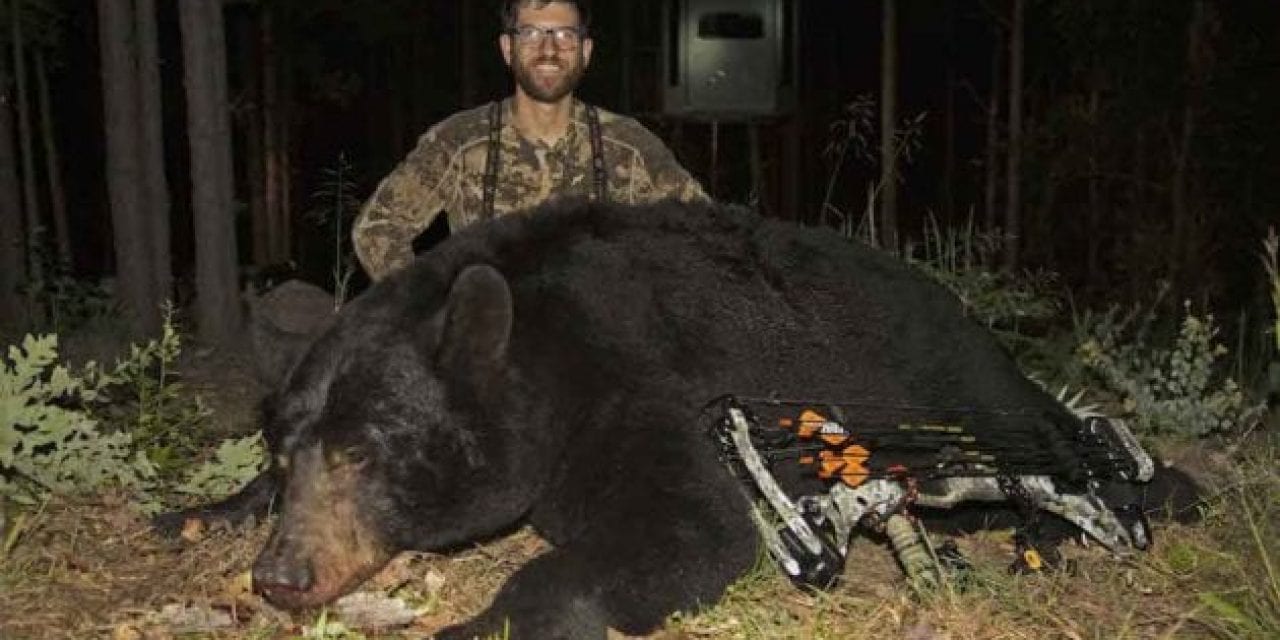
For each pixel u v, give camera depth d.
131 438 5.21
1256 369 8.38
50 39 16.11
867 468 4.46
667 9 18.12
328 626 4.05
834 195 24.69
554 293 4.30
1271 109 17.73
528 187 5.42
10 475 5.23
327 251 22.22
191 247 21.30
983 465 4.58
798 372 4.59
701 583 4.05
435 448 3.98
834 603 4.34
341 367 4.01
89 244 22.53
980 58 25.89
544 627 3.86
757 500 4.59
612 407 4.19
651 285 4.45
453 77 24.69
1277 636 4.11
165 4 19.73
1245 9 18.34
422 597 4.46
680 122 19.02
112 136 10.50
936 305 5.02
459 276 3.92
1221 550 4.95
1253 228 17.84
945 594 4.38
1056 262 20.55
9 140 12.52
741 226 4.82
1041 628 4.30
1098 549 4.95
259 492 5.09
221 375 8.38
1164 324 11.64
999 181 22.92
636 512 4.05
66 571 4.51
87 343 9.43
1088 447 4.76
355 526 3.96
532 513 4.36
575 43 5.32
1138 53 18.83
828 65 25.73
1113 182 20.52
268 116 21.77
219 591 4.43
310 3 21.08
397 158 25.19
